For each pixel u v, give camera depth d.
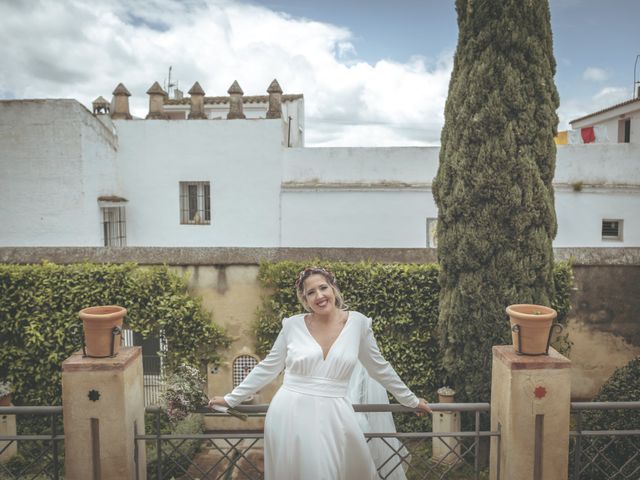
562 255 6.71
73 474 3.12
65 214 12.14
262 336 7.13
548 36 5.42
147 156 14.41
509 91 5.26
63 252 7.25
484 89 5.33
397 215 13.91
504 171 5.32
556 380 3.07
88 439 3.10
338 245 14.15
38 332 6.85
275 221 14.34
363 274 6.77
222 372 7.28
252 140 14.25
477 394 5.70
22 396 6.97
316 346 2.89
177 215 14.52
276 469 2.83
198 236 14.55
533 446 3.08
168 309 6.98
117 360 3.10
